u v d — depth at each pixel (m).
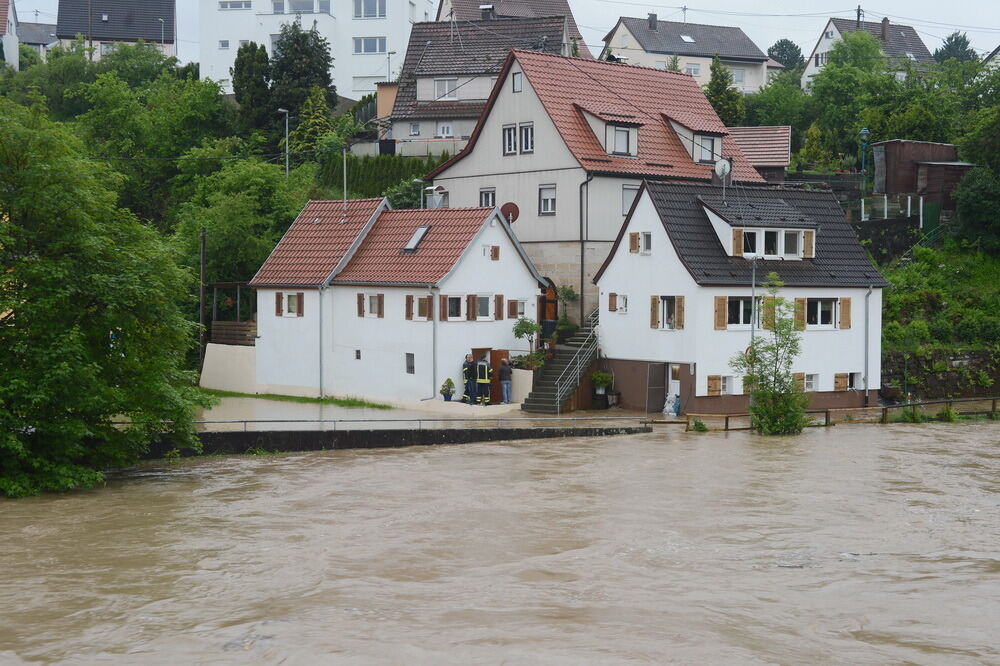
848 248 46.31
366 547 20.69
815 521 22.92
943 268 53.22
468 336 44.31
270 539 21.38
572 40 74.69
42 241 27.28
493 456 32.41
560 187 49.25
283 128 69.88
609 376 44.81
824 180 60.22
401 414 41.75
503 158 51.81
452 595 17.48
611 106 51.94
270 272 49.59
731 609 16.73
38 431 26.52
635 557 19.89
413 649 14.96
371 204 49.25
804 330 43.88
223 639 15.44
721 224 42.97
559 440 36.25
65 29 110.38
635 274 44.31
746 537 21.47
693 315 41.69
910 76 74.81
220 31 82.94
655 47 101.56
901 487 26.92
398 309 44.78
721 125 54.94
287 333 49.03
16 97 76.94
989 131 56.59
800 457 32.06
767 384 37.94
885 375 47.53
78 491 26.80
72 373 25.89
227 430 34.25
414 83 65.88
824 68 79.12
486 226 44.53
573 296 48.75
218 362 52.25
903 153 57.44
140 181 68.31
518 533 21.80
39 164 26.70
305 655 14.77
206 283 53.62
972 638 15.50
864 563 19.50
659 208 42.97
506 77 51.56
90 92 70.44
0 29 95.94
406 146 61.44
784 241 44.19
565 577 18.53
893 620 16.25
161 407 28.56
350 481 28.00
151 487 27.31
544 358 45.16
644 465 30.48
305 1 81.44
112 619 16.38
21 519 23.38
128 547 20.80
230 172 58.81
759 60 104.19
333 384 47.56
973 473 29.09
